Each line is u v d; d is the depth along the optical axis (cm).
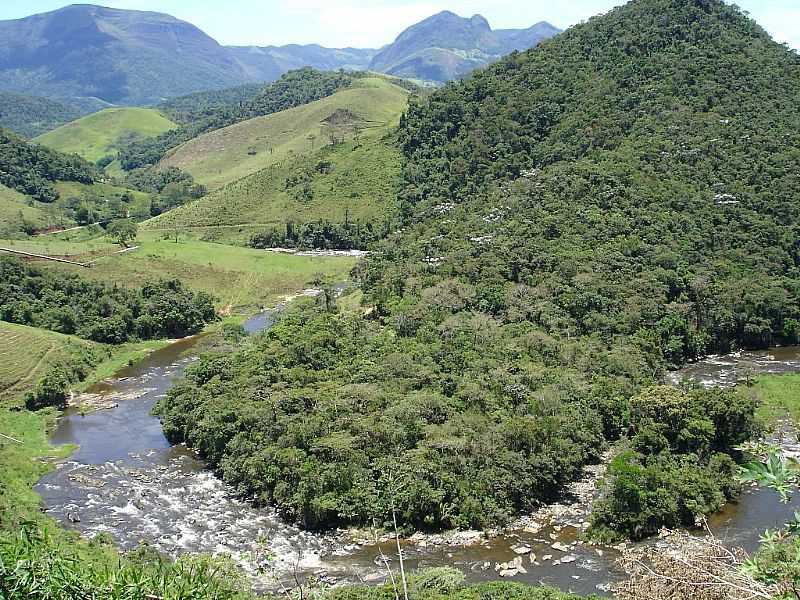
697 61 15438
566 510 6341
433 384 7819
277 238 19438
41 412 9531
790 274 11238
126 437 8600
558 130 15588
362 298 12012
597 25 18512
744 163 12675
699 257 11138
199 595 2480
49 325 12331
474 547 5806
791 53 15812
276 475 6619
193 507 6706
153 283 14225
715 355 10356
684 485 6034
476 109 18438
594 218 11731
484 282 10719
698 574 1991
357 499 6288
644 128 14112
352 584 5253
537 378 7856
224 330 12488
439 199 16650
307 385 7981
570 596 4672
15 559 2178
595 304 10038
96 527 6303
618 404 7681
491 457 6488
